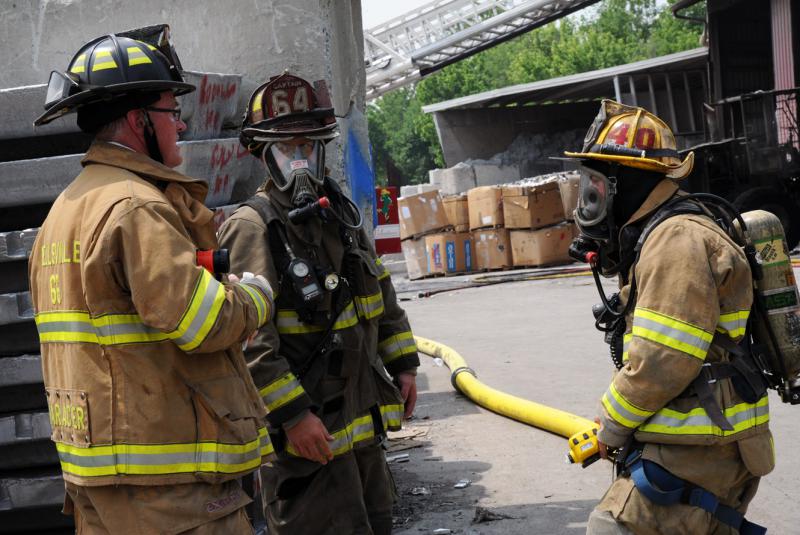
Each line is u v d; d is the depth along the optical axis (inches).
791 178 635.5
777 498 166.7
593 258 106.6
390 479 142.0
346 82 211.5
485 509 170.1
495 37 1121.4
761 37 875.4
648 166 101.4
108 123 94.2
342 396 121.7
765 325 102.1
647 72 1139.3
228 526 91.7
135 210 86.7
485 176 1296.8
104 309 87.8
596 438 105.0
